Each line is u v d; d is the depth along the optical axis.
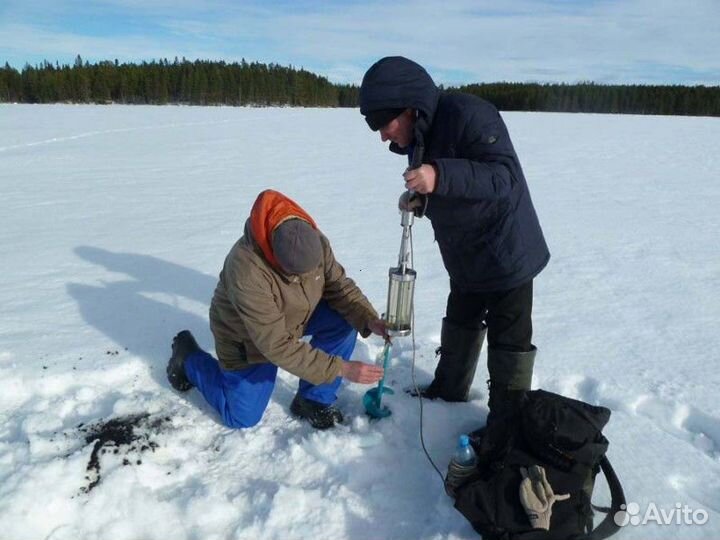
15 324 3.14
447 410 2.46
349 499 1.99
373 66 1.88
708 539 1.77
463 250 2.07
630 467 2.06
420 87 1.83
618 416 2.35
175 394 2.56
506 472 1.81
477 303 2.30
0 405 2.46
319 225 5.47
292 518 1.91
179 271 4.08
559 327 3.20
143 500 1.95
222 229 5.27
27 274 4.00
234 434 2.33
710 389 2.53
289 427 2.38
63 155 10.21
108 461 2.06
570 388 2.63
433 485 2.05
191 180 7.93
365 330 2.35
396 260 4.37
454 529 1.84
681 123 21.70
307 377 2.11
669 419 2.40
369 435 2.25
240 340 2.23
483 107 1.86
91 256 4.42
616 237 5.09
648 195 7.07
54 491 1.89
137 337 2.99
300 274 2.00
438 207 1.97
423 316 3.32
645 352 2.89
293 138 14.59
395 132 1.95
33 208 6.05
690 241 4.96
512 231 1.99
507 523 1.71
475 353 2.40
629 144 13.45
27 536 1.81
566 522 1.70
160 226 5.38
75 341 2.93
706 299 3.61
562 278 4.01
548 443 1.80
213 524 1.91
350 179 8.21
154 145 12.22
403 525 1.89
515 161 1.91
